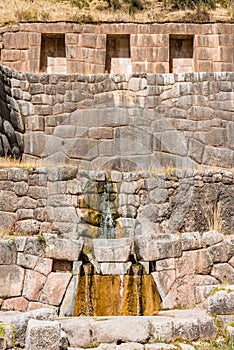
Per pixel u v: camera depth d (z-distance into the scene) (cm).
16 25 2038
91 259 1212
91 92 1814
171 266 1205
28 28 2027
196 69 2031
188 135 1766
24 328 906
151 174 1362
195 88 1802
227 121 1791
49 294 1166
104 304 1176
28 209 1289
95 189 1355
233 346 941
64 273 1182
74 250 1191
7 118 1633
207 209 1338
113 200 1361
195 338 969
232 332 960
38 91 1775
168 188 1348
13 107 1684
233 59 2031
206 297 1146
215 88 1802
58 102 1784
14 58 2020
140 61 2025
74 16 2095
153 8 2352
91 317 1029
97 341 946
